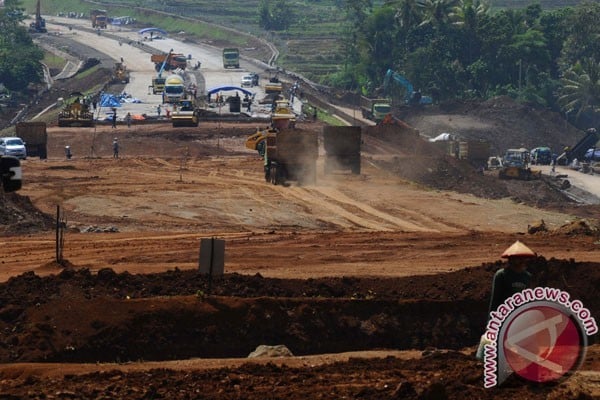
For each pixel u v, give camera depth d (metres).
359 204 166.25
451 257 101.88
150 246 110.44
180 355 68.50
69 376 50.12
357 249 107.19
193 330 69.75
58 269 92.81
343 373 50.03
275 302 72.88
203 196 169.62
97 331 67.62
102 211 150.88
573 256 99.75
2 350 65.19
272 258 100.88
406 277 81.38
